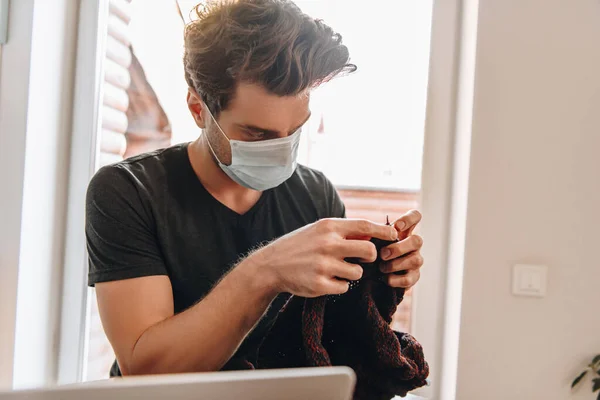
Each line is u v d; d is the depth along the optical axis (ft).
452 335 4.36
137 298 2.71
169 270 3.05
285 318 2.68
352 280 2.42
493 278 4.13
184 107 4.74
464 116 4.37
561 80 4.09
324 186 3.80
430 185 4.59
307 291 2.24
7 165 4.14
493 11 4.11
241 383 1.22
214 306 2.40
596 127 4.09
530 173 4.12
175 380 1.17
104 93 4.77
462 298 4.15
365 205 4.76
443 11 4.52
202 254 3.13
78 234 4.61
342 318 2.67
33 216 4.24
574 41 4.09
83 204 4.61
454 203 4.50
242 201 3.38
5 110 4.13
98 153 4.74
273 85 2.73
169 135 4.79
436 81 4.56
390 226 2.50
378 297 2.70
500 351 4.15
